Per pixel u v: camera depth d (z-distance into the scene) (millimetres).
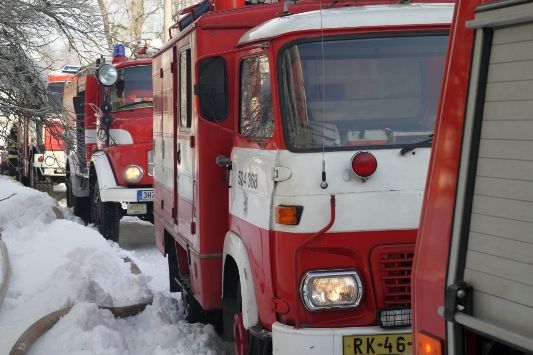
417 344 3213
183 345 7133
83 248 10500
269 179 5109
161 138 8805
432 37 5234
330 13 5309
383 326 4809
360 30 5195
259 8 6523
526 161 2748
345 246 4828
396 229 4844
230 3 6992
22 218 14148
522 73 2793
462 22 3064
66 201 20438
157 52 8969
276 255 4984
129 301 8539
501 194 2834
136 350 7109
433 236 3133
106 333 6793
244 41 5848
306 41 5176
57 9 9258
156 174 9289
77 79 15734
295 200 4875
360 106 5125
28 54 9250
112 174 13430
